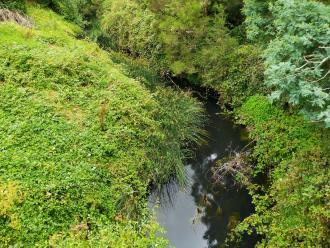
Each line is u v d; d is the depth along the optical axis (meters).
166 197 10.48
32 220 7.79
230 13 15.92
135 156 10.55
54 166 8.98
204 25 15.18
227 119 14.20
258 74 13.70
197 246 9.05
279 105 12.27
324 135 9.72
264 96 13.33
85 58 13.70
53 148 9.46
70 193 8.52
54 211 8.10
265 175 10.80
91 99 11.79
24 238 7.52
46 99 11.14
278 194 9.23
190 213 10.05
